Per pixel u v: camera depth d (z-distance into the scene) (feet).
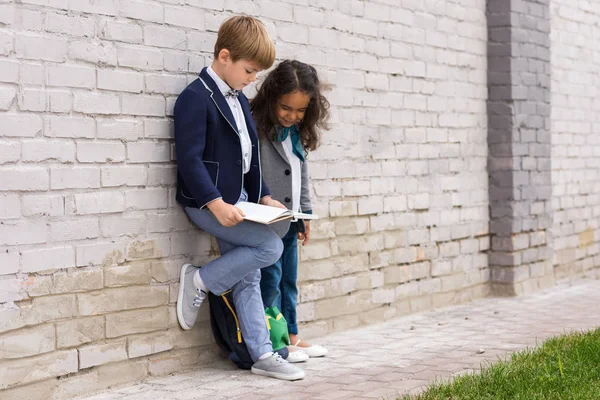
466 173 22.48
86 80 12.96
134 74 13.73
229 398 12.84
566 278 26.58
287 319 16.03
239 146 14.12
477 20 22.90
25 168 12.10
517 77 23.24
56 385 12.62
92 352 13.12
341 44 18.33
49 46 12.41
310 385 13.57
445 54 21.63
